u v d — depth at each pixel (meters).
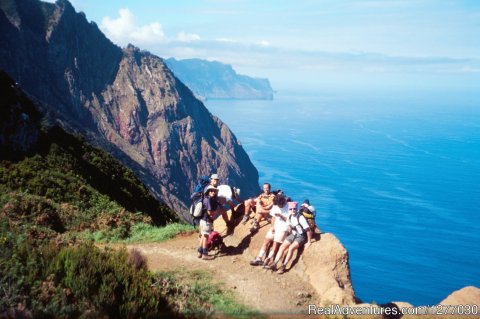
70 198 23.77
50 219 17.34
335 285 10.79
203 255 12.95
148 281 9.98
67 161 33.22
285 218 11.95
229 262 12.66
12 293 8.59
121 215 19.17
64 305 8.70
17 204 17.25
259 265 12.30
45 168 28.81
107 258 10.56
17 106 32.84
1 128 29.88
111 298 9.02
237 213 14.65
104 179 36.41
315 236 12.15
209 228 13.03
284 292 10.93
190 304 10.09
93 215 19.47
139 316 9.04
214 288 11.09
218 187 14.20
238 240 13.68
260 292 10.91
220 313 9.83
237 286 11.27
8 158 28.56
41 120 39.56
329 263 11.35
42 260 9.83
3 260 9.58
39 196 21.41
